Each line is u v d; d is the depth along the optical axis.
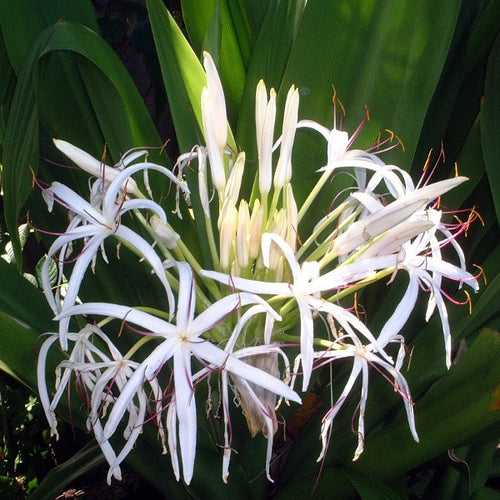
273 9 0.65
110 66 0.59
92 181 0.66
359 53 0.58
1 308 0.61
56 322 0.63
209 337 0.49
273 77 0.66
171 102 0.63
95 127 0.67
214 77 0.47
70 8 0.67
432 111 0.70
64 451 0.96
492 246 0.74
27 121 0.54
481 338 0.53
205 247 0.57
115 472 0.46
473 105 0.73
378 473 0.61
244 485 0.64
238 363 0.42
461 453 0.69
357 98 0.59
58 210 0.67
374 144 0.60
